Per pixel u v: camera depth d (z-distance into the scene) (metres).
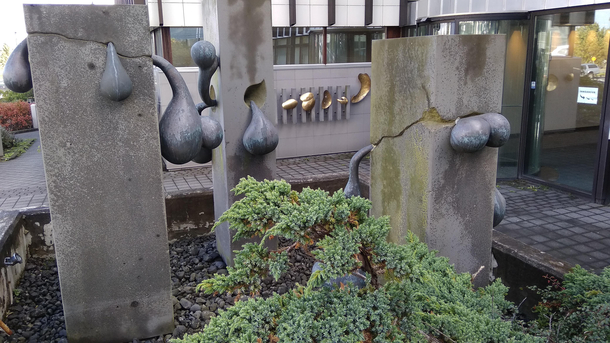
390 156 3.37
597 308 2.26
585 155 6.88
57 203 2.89
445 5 7.68
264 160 4.36
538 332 2.38
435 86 2.85
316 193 1.84
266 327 1.63
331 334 1.56
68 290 3.03
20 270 4.29
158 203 3.12
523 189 7.40
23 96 22.34
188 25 8.12
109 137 2.91
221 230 4.61
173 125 3.13
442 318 1.96
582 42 6.73
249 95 4.41
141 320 3.24
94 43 2.76
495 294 2.54
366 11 9.06
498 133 2.87
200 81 4.07
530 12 7.27
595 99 6.66
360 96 9.54
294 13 8.70
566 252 5.07
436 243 3.07
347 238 1.63
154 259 3.19
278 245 4.86
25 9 2.61
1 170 9.91
